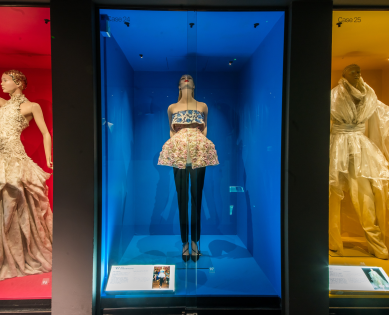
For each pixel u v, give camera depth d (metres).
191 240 1.89
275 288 1.64
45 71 1.90
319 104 1.44
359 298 1.58
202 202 1.93
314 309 1.48
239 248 1.90
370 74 1.86
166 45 1.82
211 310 1.56
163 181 2.10
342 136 1.92
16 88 1.86
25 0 1.41
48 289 1.67
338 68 1.83
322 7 1.42
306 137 1.45
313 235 1.47
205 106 1.86
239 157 1.86
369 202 1.93
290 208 1.46
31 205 1.89
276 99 1.60
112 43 1.69
